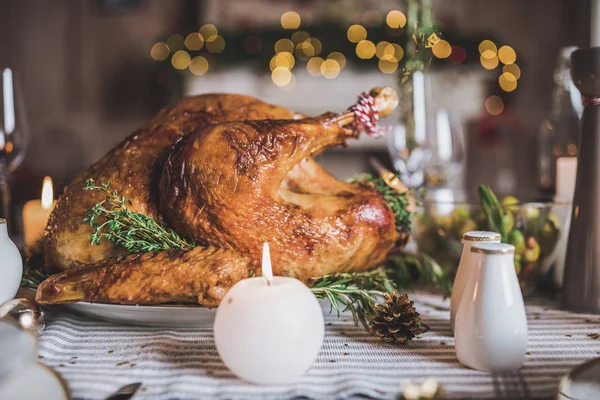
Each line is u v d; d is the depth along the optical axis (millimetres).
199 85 2744
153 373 537
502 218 728
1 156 931
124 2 3027
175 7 3018
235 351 509
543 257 748
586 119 691
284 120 668
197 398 494
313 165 735
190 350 587
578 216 701
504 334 533
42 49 3062
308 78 2740
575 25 2863
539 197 900
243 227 629
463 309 551
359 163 2832
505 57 2740
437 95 2766
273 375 509
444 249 783
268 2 2949
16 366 408
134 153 696
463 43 2717
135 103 3098
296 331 509
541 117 3018
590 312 699
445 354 583
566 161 859
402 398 494
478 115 2807
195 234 639
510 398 494
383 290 717
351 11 2900
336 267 667
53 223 676
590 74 670
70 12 3045
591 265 694
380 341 617
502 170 2922
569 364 557
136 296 592
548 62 3004
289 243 642
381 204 695
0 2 3018
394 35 2678
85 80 3084
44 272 725
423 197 851
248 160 631
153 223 639
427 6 919
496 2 3000
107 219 649
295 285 535
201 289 589
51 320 665
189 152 635
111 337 624
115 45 3061
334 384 517
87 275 599
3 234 633
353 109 697
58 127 3098
